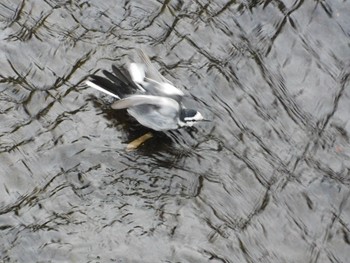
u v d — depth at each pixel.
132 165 9.65
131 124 10.14
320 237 9.30
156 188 9.44
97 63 10.82
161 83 9.92
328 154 10.25
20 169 9.41
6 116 9.98
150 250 8.70
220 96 10.66
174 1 11.70
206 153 9.93
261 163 9.95
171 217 9.09
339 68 11.30
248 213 9.35
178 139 10.05
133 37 11.19
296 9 11.77
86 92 10.42
